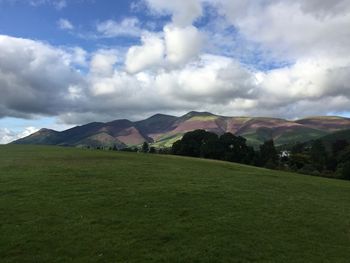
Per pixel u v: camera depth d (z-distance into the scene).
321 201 42.50
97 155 71.75
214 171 59.34
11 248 23.70
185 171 55.72
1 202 32.72
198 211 32.94
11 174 45.41
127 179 44.91
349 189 54.59
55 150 79.88
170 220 30.16
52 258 22.69
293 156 175.75
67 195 35.72
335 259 25.55
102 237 26.05
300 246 27.30
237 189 43.53
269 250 26.03
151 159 72.00
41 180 42.09
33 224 27.70
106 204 33.31
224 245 26.06
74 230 26.98
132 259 23.14
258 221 31.73
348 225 33.22
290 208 36.84
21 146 89.25
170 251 24.56
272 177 58.91
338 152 190.62
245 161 161.12
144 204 33.91
